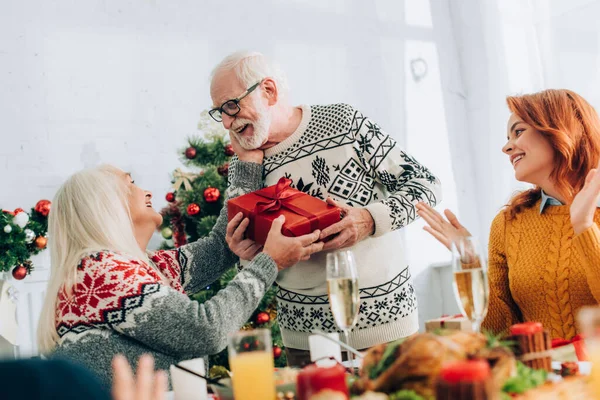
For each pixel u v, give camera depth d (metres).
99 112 3.06
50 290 1.49
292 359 1.82
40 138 2.93
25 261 2.47
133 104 3.14
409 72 3.83
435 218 1.46
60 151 2.96
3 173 2.84
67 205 1.53
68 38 3.03
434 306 3.74
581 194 1.37
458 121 3.94
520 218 1.67
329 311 1.72
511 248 1.66
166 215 2.61
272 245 1.58
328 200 1.67
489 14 3.78
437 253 3.78
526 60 3.64
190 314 1.42
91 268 1.44
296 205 1.66
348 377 1.05
